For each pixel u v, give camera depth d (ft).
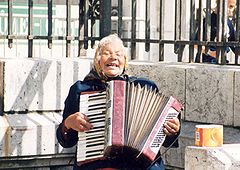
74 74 25.25
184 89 23.76
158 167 17.38
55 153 24.20
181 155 22.77
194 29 25.07
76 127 16.99
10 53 36.11
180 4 25.59
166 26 40.40
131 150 16.99
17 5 37.63
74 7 37.58
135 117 17.03
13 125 23.65
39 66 24.71
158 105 17.26
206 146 18.57
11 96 24.38
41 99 24.79
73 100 17.42
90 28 28.14
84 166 17.13
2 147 23.52
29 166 24.29
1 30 37.45
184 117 23.77
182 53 25.57
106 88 17.06
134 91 17.15
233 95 22.27
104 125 16.94
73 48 31.99
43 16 37.76
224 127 22.58
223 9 23.99
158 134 17.16
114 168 17.02
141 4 40.11
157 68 24.62
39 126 23.89
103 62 17.35
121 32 26.96
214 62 25.98
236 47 24.14
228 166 18.15
